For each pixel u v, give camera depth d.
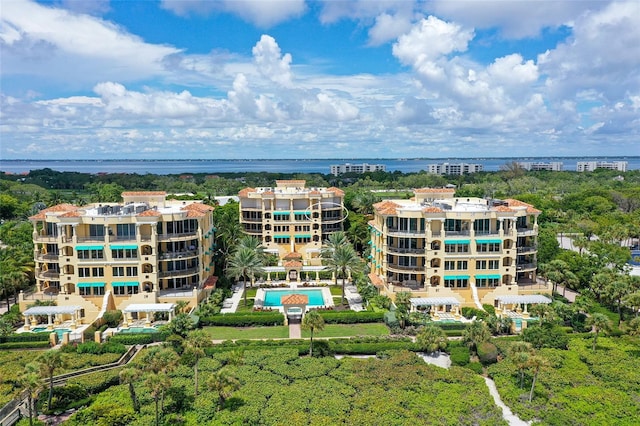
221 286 95.88
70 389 53.44
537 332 67.19
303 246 116.81
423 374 58.06
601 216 146.88
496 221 85.00
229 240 103.56
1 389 53.62
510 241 84.94
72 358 62.81
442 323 73.88
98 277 79.81
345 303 86.75
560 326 73.88
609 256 99.38
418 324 73.94
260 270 89.50
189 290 84.19
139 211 86.94
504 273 84.31
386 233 88.19
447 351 65.81
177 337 63.78
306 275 103.75
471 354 65.06
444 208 90.50
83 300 79.00
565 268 90.06
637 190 185.25
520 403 52.25
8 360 61.94
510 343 60.75
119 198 171.12
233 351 57.12
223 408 50.69
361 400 51.91
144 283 81.00
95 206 94.44
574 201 175.12
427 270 83.62
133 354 66.69
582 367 60.19
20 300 79.25
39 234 86.38
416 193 100.25
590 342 67.62
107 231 79.62
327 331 74.12
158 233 84.06
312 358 62.81
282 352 64.31
